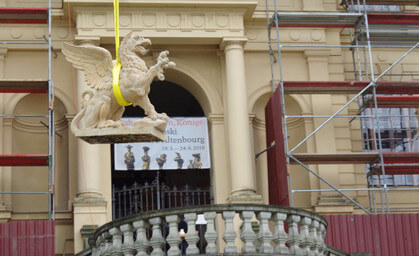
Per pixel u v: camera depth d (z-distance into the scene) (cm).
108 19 3700
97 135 2033
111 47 3788
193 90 3966
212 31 3759
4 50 3778
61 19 3794
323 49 3953
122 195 4028
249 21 3916
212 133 3806
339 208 3756
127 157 3728
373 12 3959
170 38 3734
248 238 2403
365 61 3931
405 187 3994
